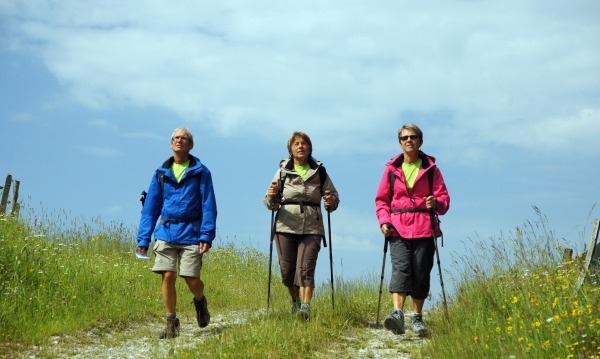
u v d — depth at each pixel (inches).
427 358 244.5
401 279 294.4
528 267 304.7
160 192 306.2
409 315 369.1
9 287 339.0
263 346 261.0
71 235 564.4
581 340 214.5
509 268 315.9
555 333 224.2
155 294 419.5
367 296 417.7
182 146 304.0
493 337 238.5
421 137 302.0
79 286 380.2
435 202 291.3
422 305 297.0
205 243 301.0
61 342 286.8
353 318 329.7
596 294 255.3
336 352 265.7
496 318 263.4
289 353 255.4
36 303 332.5
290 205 314.0
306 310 304.7
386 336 298.2
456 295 331.3
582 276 264.8
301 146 316.5
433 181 297.0
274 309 355.3
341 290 376.2
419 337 293.3
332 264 332.5
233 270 601.6
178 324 305.1
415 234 292.4
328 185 321.1
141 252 301.1
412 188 297.1
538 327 232.4
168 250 301.7
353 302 359.6
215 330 320.2
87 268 427.5
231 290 502.0
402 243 295.3
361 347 275.4
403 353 265.4
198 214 303.9
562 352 211.2
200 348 264.8
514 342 228.1
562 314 234.1
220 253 645.3
